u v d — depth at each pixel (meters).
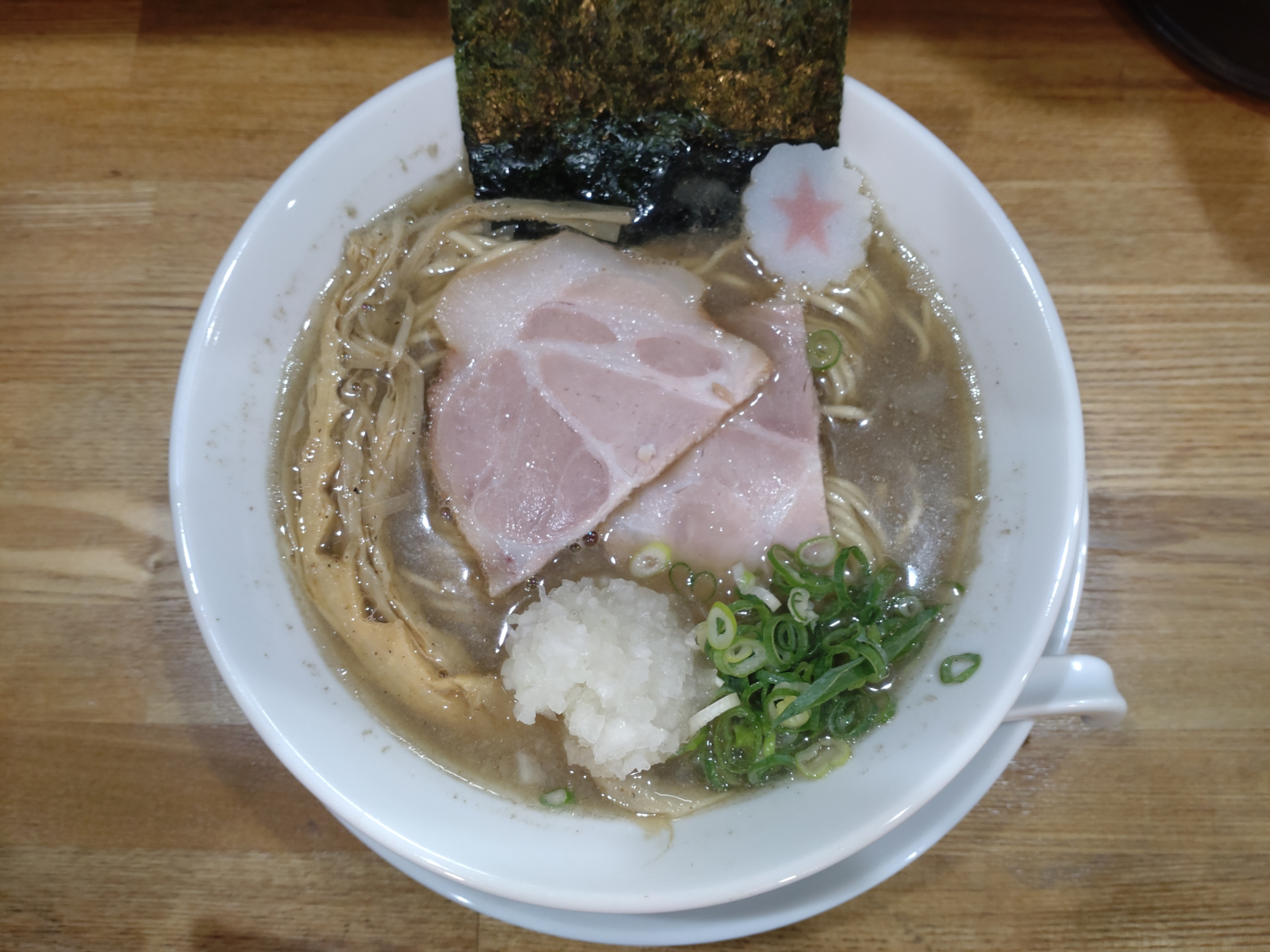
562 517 0.26
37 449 0.27
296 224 0.24
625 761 0.23
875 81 0.30
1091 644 0.26
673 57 0.24
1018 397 0.23
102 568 0.27
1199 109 0.29
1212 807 0.26
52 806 0.26
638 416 0.26
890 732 0.22
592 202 0.27
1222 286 0.28
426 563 0.26
